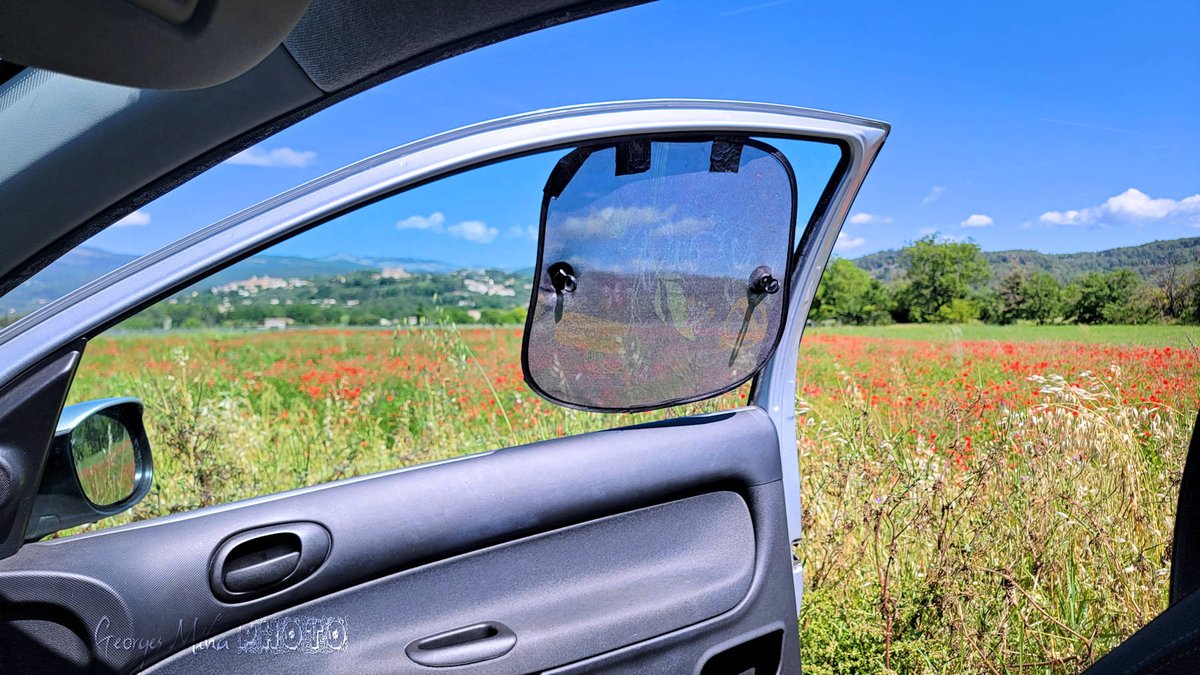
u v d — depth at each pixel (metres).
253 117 1.55
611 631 1.55
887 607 2.52
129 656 1.27
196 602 1.33
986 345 6.31
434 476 1.55
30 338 1.13
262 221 1.25
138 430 1.47
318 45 1.55
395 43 1.66
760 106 1.56
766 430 1.81
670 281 1.62
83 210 1.38
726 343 1.71
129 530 1.34
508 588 1.57
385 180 1.32
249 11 0.67
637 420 3.98
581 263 1.53
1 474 1.09
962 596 2.63
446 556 1.54
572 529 1.63
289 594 1.41
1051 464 2.94
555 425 4.19
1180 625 0.79
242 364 6.04
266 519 1.41
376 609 1.47
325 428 4.16
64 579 1.22
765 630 1.71
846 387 4.13
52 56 0.64
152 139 1.39
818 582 2.89
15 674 1.20
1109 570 2.71
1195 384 3.78
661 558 1.69
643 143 1.49
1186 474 1.02
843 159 1.70
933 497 2.90
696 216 1.59
